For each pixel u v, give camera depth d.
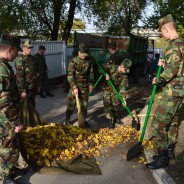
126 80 6.98
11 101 4.22
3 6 17.95
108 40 15.01
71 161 5.15
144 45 16.58
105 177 4.75
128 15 24.81
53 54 14.59
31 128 5.82
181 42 4.51
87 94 7.02
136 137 6.35
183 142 5.81
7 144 4.17
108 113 7.12
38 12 18.48
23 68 6.45
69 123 7.32
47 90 11.27
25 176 4.69
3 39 4.10
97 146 5.88
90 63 6.87
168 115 4.69
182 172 4.65
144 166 5.11
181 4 10.17
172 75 4.49
